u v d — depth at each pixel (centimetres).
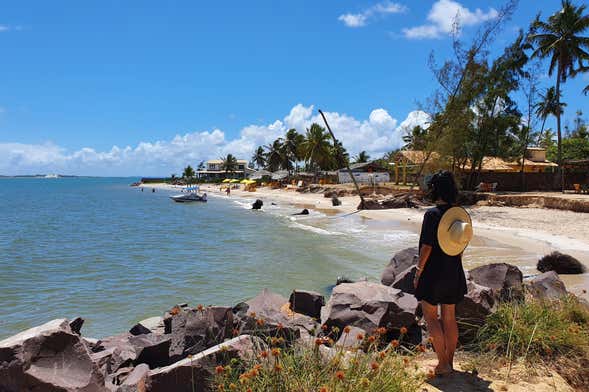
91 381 329
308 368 306
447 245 364
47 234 2494
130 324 849
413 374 364
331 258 1509
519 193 3725
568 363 401
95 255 1714
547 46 4047
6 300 1029
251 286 1127
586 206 2519
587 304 570
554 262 1150
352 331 479
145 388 348
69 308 962
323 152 8075
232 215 3816
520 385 360
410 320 510
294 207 4559
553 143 6450
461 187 3947
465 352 445
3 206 5497
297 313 648
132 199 7544
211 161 15775
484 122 3959
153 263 1509
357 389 284
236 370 338
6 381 300
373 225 2595
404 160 5456
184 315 535
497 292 574
